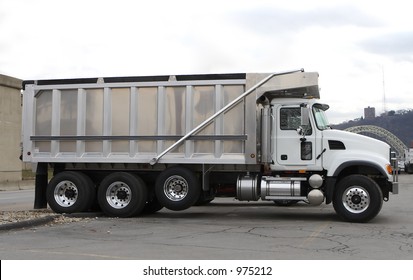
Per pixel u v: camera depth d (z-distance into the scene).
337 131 11.95
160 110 12.50
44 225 11.15
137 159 12.61
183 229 10.59
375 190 11.39
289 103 12.23
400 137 128.00
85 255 7.57
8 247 8.29
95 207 13.64
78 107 13.04
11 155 30.00
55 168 13.70
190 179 12.21
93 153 12.95
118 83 12.77
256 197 12.26
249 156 11.91
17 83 30.19
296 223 11.60
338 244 8.62
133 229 10.57
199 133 12.28
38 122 13.40
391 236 9.52
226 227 10.89
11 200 20.08
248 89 11.98
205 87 12.30
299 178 12.02
